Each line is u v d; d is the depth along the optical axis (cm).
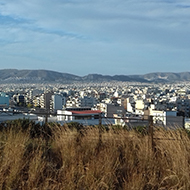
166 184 589
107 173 569
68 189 523
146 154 682
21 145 659
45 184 523
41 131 859
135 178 582
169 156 692
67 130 825
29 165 591
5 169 557
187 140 762
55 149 736
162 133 814
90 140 771
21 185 529
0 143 682
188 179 572
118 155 688
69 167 608
